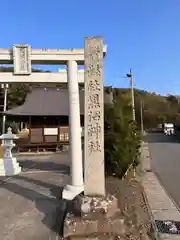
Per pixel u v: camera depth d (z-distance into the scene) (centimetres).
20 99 3744
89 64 627
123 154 1059
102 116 626
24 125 4566
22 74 784
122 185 969
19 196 862
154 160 1808
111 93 2059
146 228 601
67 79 795
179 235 572
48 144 2380
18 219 664
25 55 770
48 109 2430
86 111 629
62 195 811
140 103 5050
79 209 592
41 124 2406
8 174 1244
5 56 773
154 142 3328
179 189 1005
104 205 582
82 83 820
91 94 627
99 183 625
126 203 746
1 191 930
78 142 799
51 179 1138
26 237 562
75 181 801
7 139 1271
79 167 802
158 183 1105
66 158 1927
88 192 625
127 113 1103
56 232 585
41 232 586
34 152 2305
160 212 726
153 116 6103
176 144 3042
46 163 1667
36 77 798
